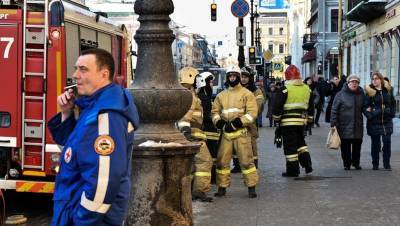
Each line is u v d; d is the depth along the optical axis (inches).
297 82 449.4
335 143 478.3
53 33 334.3
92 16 402.6
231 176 466.0
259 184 420.5
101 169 134.5
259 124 979.9
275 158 573.9
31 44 337.7
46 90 335.6
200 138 359.9
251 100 368.5
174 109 223.8
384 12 1291.8
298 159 455.5
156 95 220.4
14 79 338.3
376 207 341.1
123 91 145.0
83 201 134.9
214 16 1069.8
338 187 404.8
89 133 136.6
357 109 480.7
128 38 524.1
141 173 219.5
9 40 338.3
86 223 134.8
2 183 342.6
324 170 486.3
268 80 1958.7
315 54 2502.5
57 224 138.8
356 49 1706.4
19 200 398.6
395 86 1181.1
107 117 137.0
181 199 222.5
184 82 360.8
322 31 2340.1
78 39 371.2
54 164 336.5
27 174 342.0
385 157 487.8
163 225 219.9
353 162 492.4
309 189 398.6
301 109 450.6
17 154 341.4
